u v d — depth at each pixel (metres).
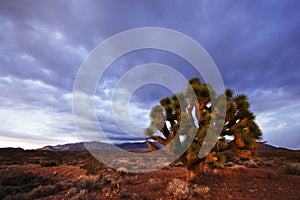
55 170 14.54
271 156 26.61
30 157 29.64
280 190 5.87
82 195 5.89
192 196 5.23
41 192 7.52
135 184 7.56
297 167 9.52
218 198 5.05
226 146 6.97
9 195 7.57
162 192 5.95
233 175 8.72
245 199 4.95
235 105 7.00
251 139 6.41
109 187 6.95
